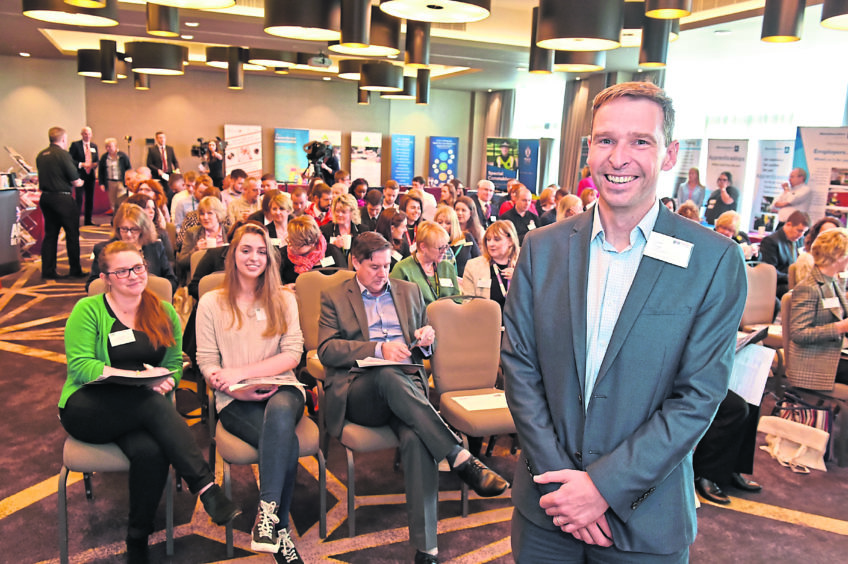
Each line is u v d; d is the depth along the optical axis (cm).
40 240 917
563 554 139
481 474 242
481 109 1661
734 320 126
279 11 481
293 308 282
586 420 132
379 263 288
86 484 285
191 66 1398
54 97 1342
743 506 305
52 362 461
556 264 141
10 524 263
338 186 688
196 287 389
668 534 130
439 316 309
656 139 126
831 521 293
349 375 272
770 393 427
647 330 128
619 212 132
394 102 1620
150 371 244
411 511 243
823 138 745
